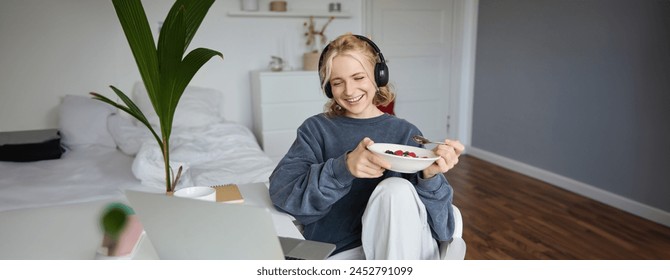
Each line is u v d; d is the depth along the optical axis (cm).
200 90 332
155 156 209
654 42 261
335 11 370
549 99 341
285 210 111
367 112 127
